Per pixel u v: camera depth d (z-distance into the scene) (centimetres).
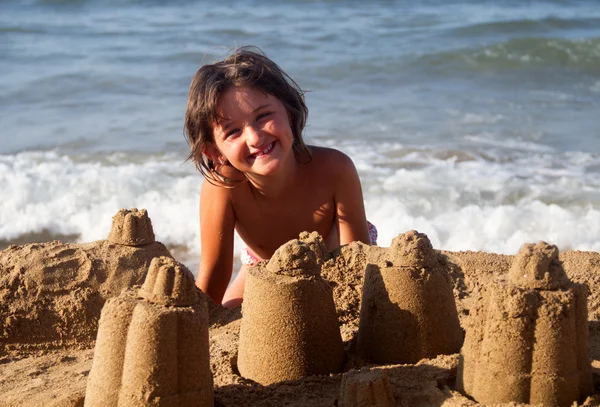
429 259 153
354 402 135
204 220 194
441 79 555
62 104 493
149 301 136
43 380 159
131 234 186
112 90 525
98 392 136
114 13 788
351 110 479
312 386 146
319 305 150
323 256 174
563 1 805
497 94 515
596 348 156
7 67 580
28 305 178
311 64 579
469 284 183
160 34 687
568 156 387
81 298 179
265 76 173
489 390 135
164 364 133
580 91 522
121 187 343
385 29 688
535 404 133
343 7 812
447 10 780
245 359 151
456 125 446
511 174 359
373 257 174
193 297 137
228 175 186
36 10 794
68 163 379
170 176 359
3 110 480
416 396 139
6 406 150
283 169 184
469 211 319
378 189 342
